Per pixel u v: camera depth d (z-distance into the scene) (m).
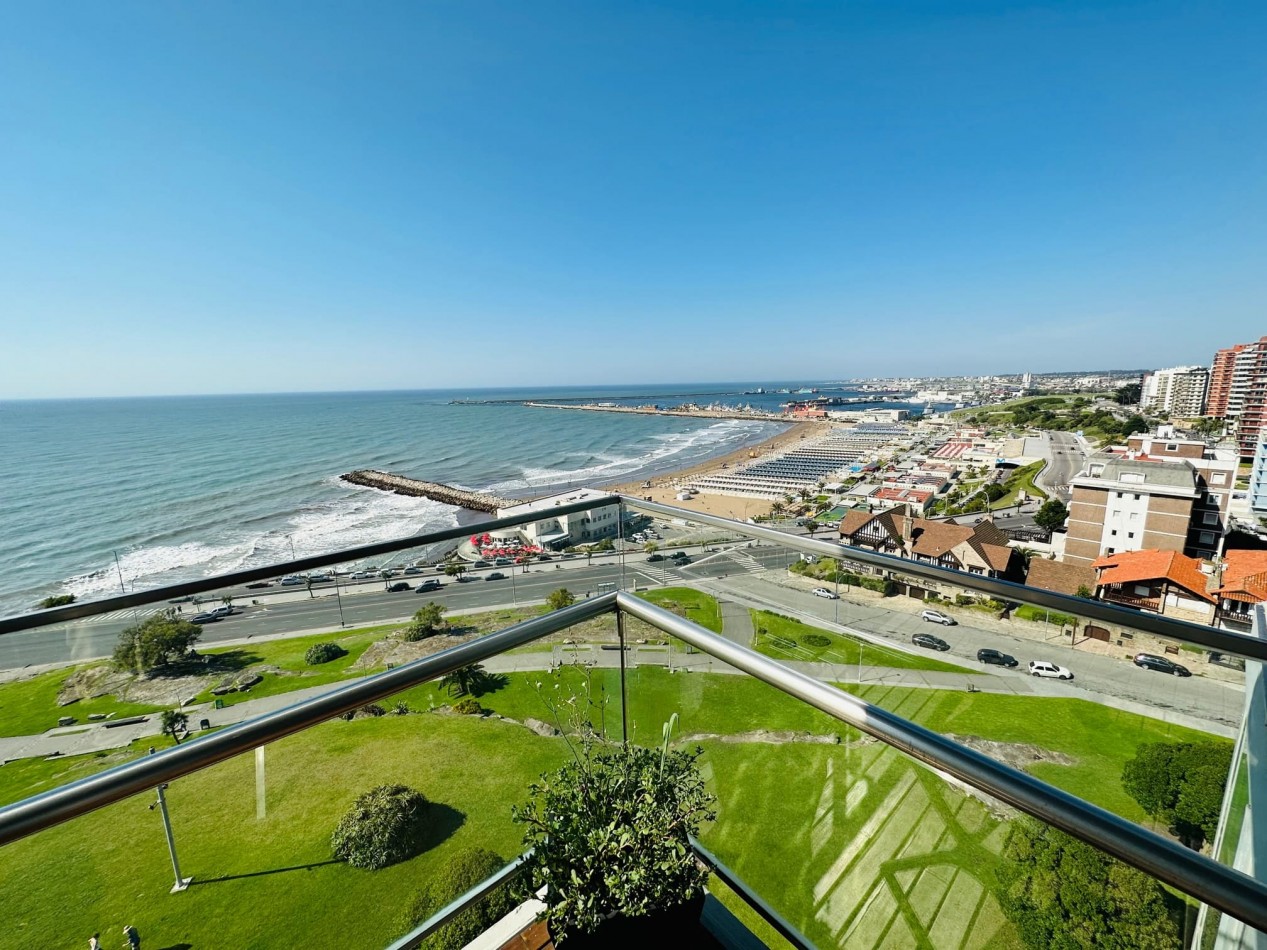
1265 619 1.34
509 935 1.23
